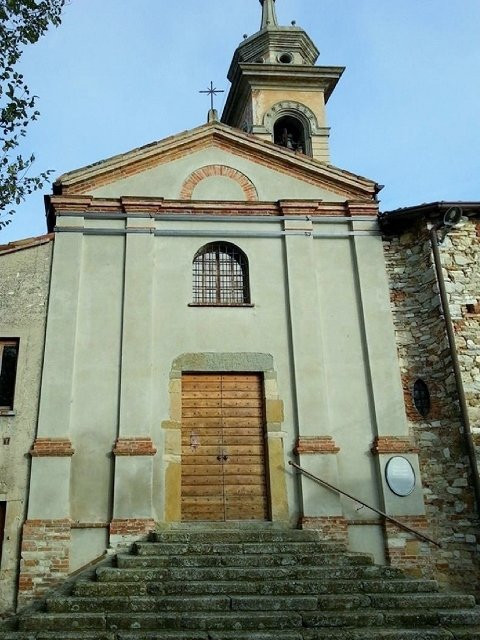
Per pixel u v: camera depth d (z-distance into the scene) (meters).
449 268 12.61
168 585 8.78
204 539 10.48
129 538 10.80
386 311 12.95
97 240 13.02
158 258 13.01
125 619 8.02
